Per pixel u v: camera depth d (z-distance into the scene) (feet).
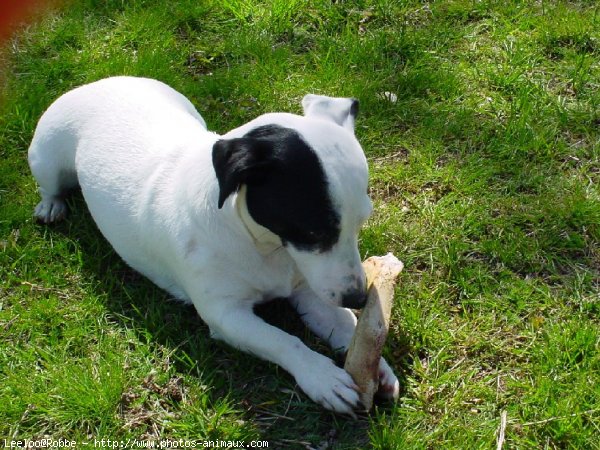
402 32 4.48
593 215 3.49
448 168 3.75
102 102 3.42
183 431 2.81
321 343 3.03
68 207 3.66
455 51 4.43
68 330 3.14
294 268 2.96
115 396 2.89
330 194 2.56
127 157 3.23
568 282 3.26
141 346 3.06
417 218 3.57
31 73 4.36
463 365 2.97
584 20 4.47
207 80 4.25
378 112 4.04
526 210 3.56
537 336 3.05
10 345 3.12
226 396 2.87
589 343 2.96
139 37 4.57
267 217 2.65
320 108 2.86
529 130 3.89
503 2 4.66
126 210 3.18
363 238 3.41
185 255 2.96
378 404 2.82
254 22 4.63
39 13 4.65
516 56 4.31
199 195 2.90
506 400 2.84
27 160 3.89
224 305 2.94
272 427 2.80
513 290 3.21
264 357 2.89
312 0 4.70
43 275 3.36
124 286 3.33
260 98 4.16
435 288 3.24
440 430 2.73
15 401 2.90
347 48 4.42
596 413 2.77
